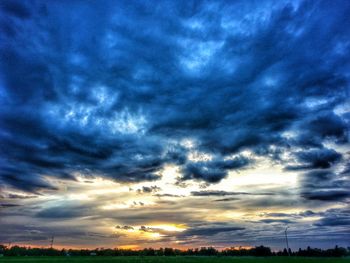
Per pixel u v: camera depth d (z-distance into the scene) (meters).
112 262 68.69
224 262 69.88
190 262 68.81
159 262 69.25
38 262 71.25
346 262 70.25
